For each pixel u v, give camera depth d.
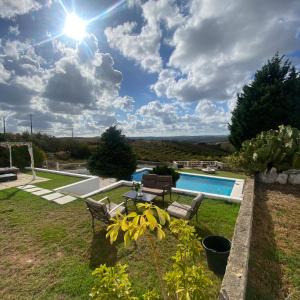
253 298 2.62
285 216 5.12
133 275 3.22
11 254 3.89
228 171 16.92
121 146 13.54
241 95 16.77
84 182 9.55
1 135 19.28
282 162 8.48
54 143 30.97
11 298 2.86
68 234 4.58
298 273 3.08
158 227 1.62
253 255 3.49
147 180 7.38
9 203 6.64
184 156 30.50
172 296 1.84
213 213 5.50
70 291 2.94
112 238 1.59
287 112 14.61
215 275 3.16
